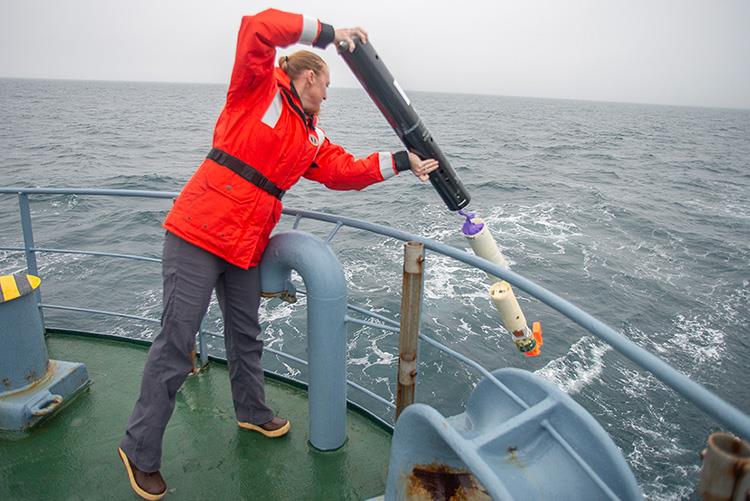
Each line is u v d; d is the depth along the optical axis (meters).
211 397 2.98
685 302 13.40
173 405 2.14
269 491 2.34
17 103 100.81
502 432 1.37
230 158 1.89
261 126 1.85
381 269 13.50
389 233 2.11
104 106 102.12
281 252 2.20
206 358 3.26
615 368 9.83
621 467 1.30
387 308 11.41
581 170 36.06
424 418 1.35
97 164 32.19
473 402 1.77
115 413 2.81
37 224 17.47
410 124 2.08
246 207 1.92
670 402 8.93
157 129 58.12
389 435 2.71
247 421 2.64
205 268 1.99
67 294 11.77
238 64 1.75
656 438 8.12
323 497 2.32
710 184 33.38
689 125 122.62
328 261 2.16
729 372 10.39
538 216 20.80
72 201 20.34
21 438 2.60
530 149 48.78
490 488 1.12
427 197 23.25
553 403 1.44
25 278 2.63
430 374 9.41
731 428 0.93
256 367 2.51
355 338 10.20
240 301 2.29
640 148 56.78
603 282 14.20
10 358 2.63
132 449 2.12
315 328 2.25
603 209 22.72
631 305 13.00
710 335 11.74
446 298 12.07
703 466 0.98
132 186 25.88
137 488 2.17
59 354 3.38
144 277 12.77
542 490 1.32
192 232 1.92
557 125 93.50
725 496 0.94
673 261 16.55
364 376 9.13
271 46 1.73
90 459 2.47
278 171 1.95
